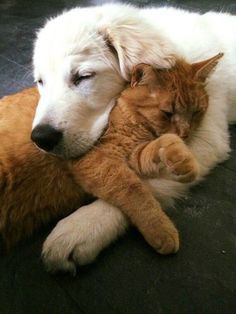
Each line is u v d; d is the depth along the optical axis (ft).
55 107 1.09
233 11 2.70
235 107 1.53
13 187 1.00
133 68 1.13
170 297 0.94
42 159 1.05
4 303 0.95
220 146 1.33
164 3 2.95
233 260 1.02
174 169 0.95
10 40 2.51
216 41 1.48
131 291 0.95
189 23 1.47
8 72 2.12
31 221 1.07
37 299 0.95
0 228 1.02
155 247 1.00
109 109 1.17
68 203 1.10
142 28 1.22
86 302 0.94
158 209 1.01
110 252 1.04
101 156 1.05
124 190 1.00
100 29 1.18
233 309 0.91
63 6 3.09
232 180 1.28
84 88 1.14
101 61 1.16
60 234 1.00
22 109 1.21
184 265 1.00
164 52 1.20
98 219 1.02
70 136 1.07
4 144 1.04
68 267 0.98
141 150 1.07
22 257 1.04
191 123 1.17
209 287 0.95
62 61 1.12
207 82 1.31
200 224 1.12
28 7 3.09
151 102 1.08
